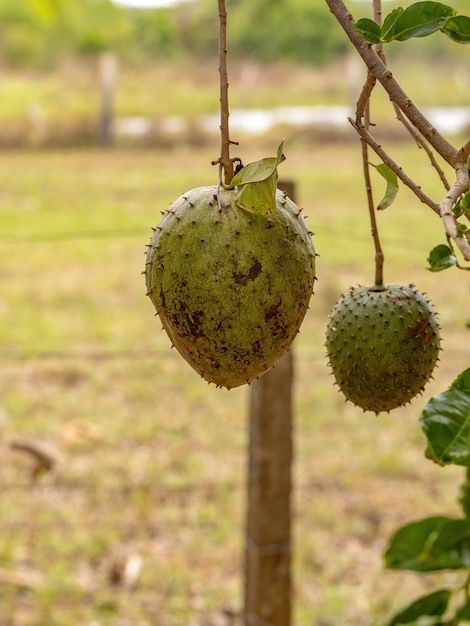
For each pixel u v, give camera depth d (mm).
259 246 1337
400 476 5359
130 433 5879
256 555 3154
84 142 20406
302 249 1381
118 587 4355
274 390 3070
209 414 6215
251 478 3156
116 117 23203
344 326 1640
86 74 25188
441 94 25484
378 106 20938
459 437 1201
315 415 6121
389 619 2023
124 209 13141
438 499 5113
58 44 24875
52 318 8195
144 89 24656
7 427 5941
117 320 8172
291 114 23250
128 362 7172
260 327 1348
